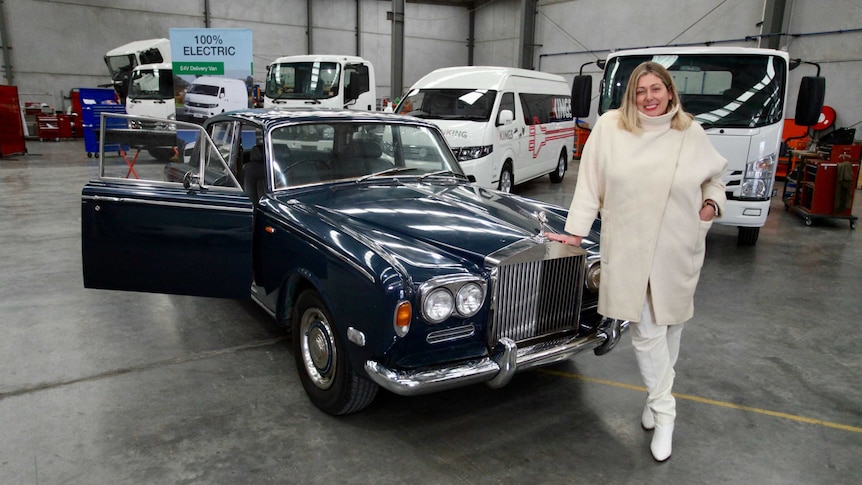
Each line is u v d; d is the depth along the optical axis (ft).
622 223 7.91
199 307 14.30
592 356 12.37
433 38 77.51
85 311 13.80
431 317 7.83
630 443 9.06
